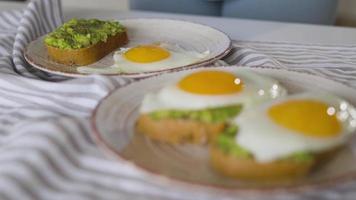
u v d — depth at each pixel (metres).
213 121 0.37
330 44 0.61
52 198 0.34
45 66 0.52
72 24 0.59
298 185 0.32
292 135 0.34
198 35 0.60
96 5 1.19
